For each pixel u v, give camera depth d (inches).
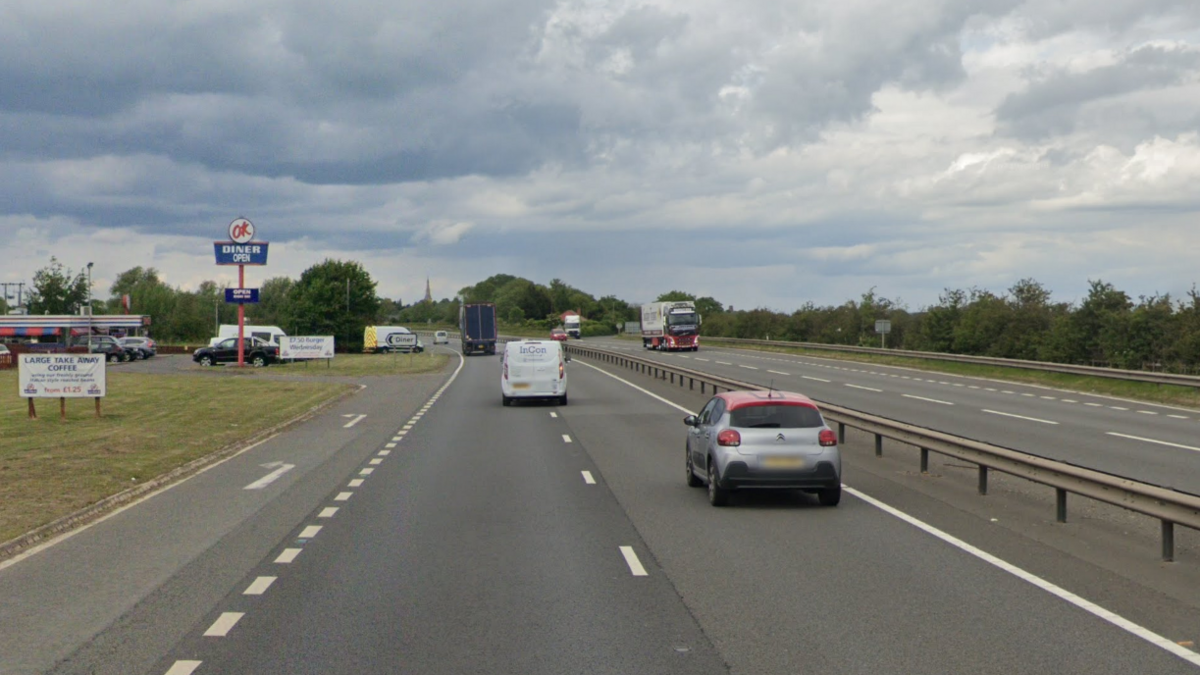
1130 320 1948.8
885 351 2349.9
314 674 261.4
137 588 360.8
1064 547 427.8
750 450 527.5
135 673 263.1
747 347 3464.6
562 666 267.6
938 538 449.1
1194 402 1216.2
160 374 2218.3
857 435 936.9
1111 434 891.4
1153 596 340.8
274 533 469.4
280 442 930.1
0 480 647.8
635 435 951.0
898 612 321.1
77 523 516.4
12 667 269.1
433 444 882.1
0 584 368.8
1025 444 814.5
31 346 2906.0
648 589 354.9
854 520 497.7
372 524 491.5
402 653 279.4
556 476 669.9
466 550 426.6
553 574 379.9
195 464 757.3
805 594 346.0
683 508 537.6
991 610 322.7
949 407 1182.3
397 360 2982.3
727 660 271.9
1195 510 368.8
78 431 996.6
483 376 2146.9
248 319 6314.0
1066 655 273.9
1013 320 2389.3
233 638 294.8
